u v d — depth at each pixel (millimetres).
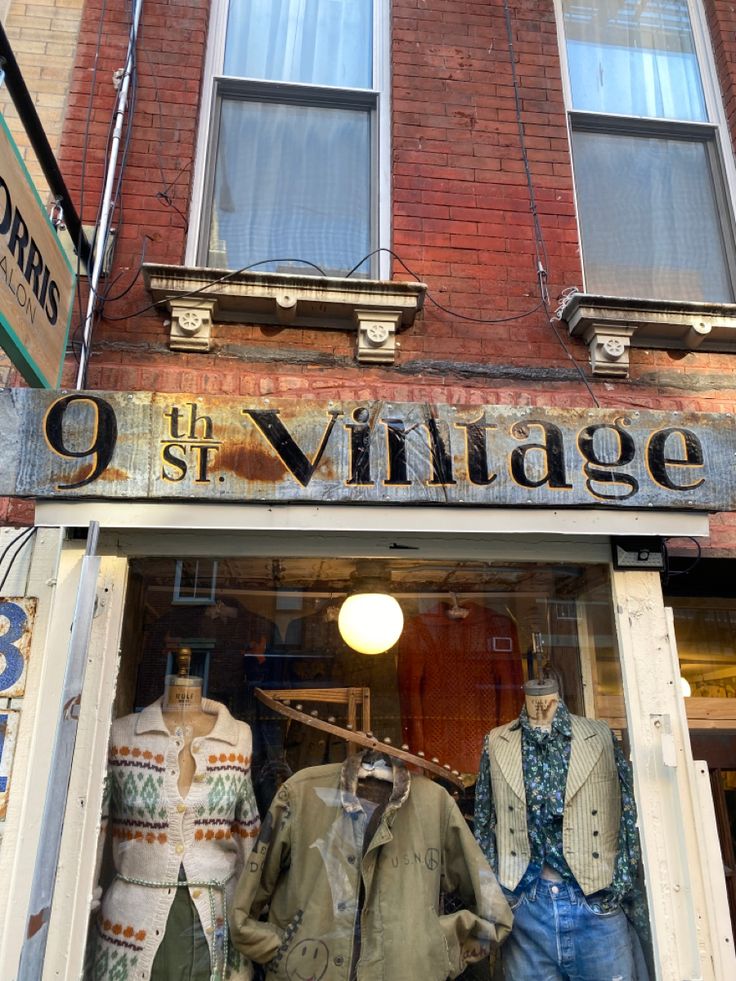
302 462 2586
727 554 3479
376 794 2738
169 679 2836
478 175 4039
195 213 3871
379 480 2609
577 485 2695
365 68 4473
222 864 2602
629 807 2781
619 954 2598
